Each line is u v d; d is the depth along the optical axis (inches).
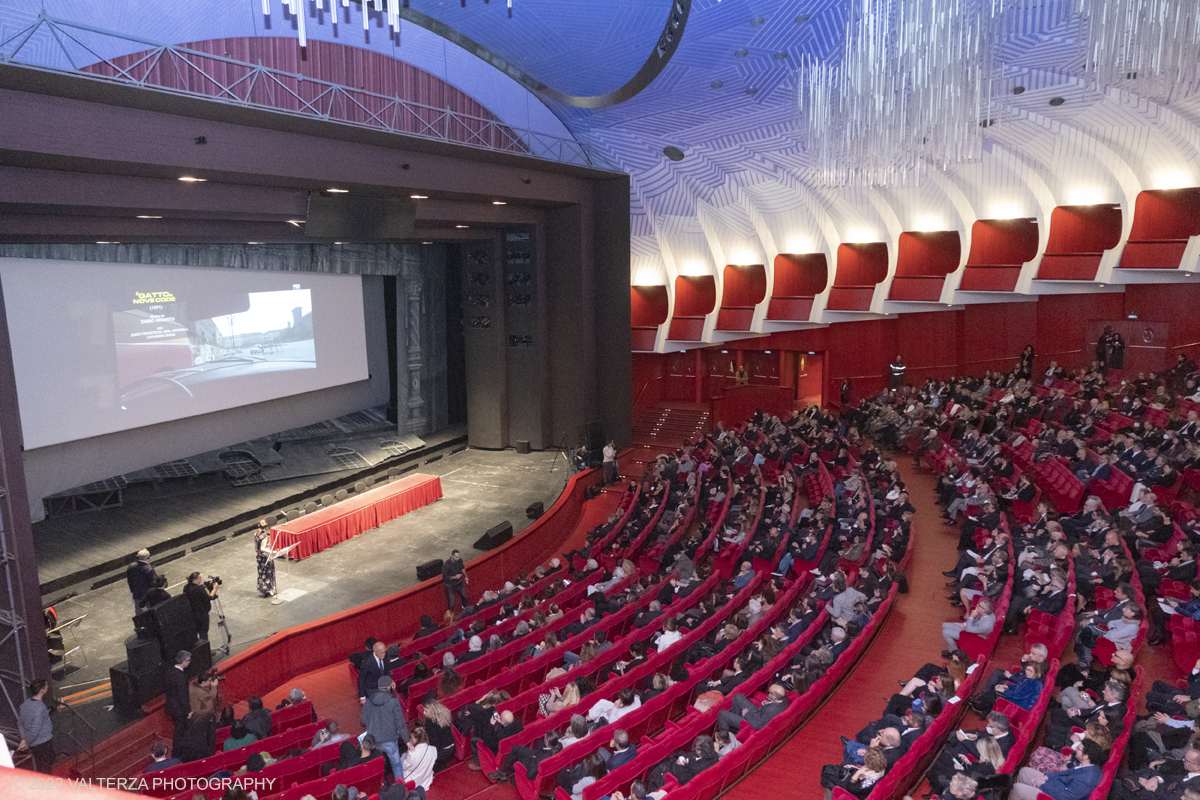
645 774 350.9
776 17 738.8
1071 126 948.6
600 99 930.7
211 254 921.5
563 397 1177.4
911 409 1022.4
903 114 481.4
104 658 601.3
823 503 725.9
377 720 395.5
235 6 658.2
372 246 1129.4
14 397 500.4
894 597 553.6
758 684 418.6
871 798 299.1
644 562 738.8
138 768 480.1
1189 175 935.0
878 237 1181.7
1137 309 1115.3
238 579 763.4
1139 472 647.8
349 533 869.8
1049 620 460.1
